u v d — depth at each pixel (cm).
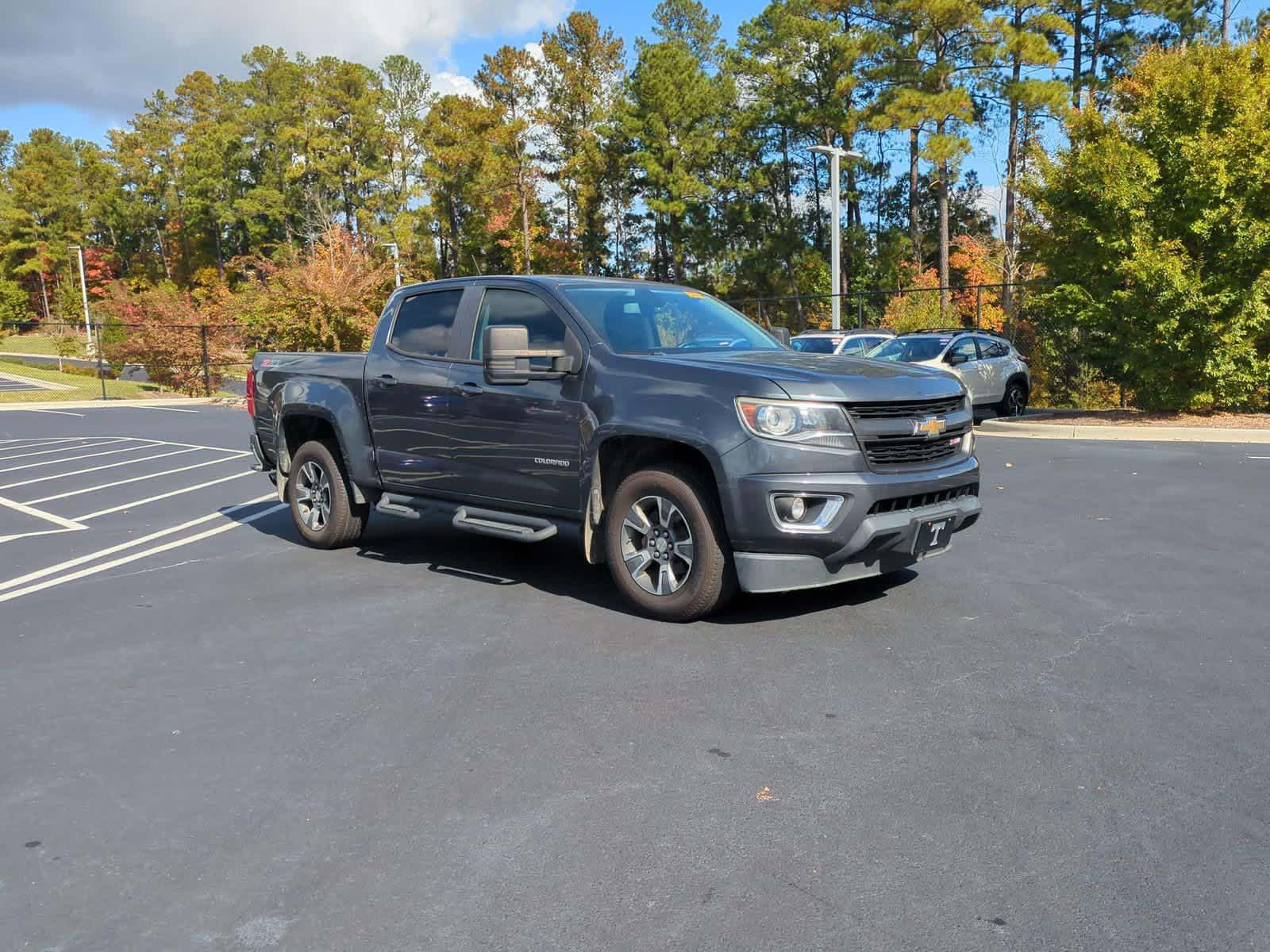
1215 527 770
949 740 379
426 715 419
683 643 507
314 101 7312
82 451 1590
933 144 3847
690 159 5572
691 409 519
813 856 298
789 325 4684
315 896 284
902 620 537
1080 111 1688
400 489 707
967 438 573
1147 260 1465
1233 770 349
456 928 266
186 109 9269
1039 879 283
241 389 3159
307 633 543
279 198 7762
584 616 562
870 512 505
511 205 6625
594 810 331
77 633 554
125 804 344
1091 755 363
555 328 609
